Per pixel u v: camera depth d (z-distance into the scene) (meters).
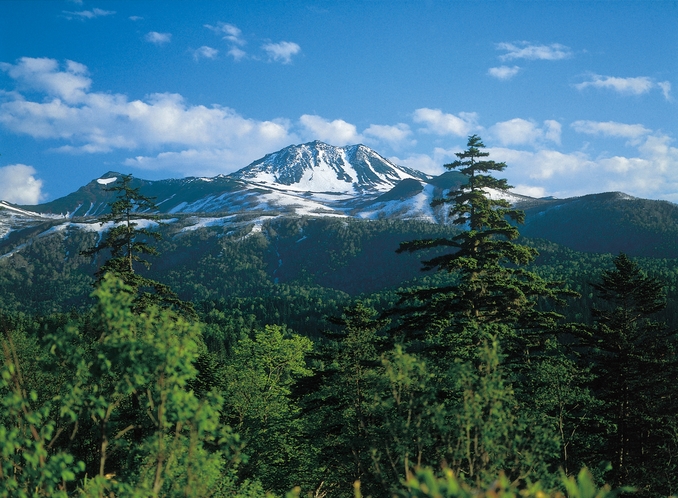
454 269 26.11
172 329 9.64
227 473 15.07
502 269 25.11
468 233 25.67
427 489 4.57
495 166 28.27
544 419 17.95
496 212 27.34
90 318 9.79
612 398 30.36
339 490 24.91
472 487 10.86
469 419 11.15
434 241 26.81
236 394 37.53
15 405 9.09
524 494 5.40
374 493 18.91
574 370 25.44
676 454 26.38
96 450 20.86
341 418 24.97
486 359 12.61
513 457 12.38
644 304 32.06
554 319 26.23
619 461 28.98
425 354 22.70
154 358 9.28
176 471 11.38
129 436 19.91
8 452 8.42
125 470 12.95
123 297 9.40
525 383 25.42
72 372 10.36
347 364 22.84
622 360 30.17
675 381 30.39
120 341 9.31
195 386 36.75
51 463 8.67
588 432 27.80
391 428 12.88
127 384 9.38
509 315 25.06
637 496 25.28
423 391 14.71
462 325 22.67
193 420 9.48
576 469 24.47
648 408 30.03
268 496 9.00
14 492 8.57
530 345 27.58
